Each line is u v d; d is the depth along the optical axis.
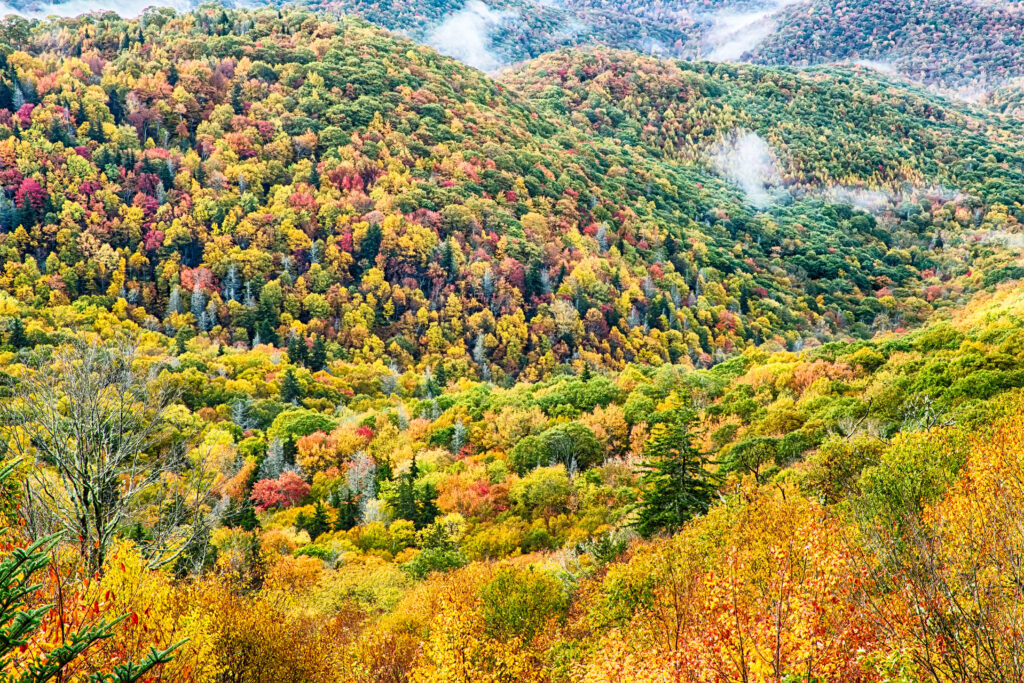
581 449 70.56
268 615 25.91
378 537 57.81
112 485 22.05
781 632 15.66
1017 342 52.84
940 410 46.03
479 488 63.12
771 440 51.62
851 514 24.75
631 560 29.05
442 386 137.38
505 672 25.92
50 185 166.75
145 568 21.02
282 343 151.62
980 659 11.80
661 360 155.88
